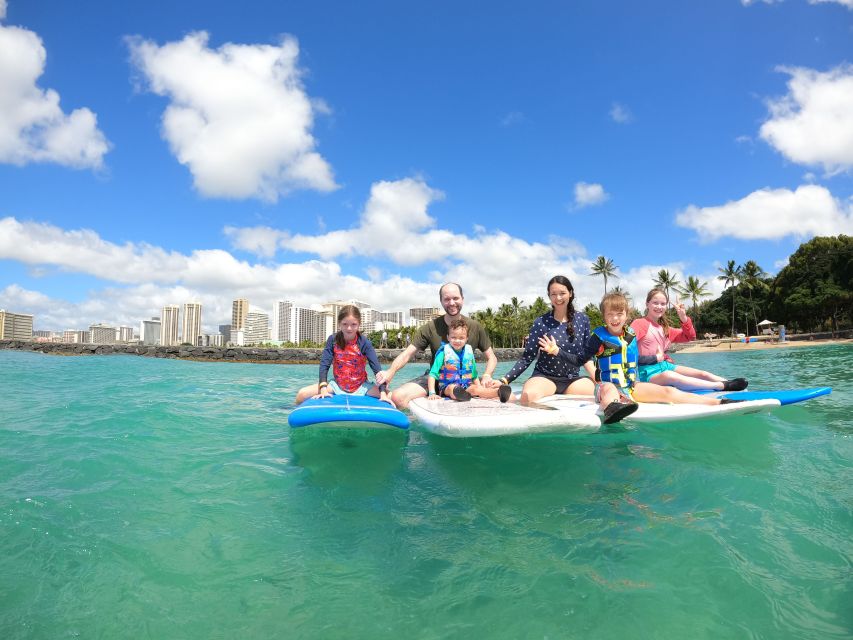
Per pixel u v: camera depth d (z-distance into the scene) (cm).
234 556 181
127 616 144
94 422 409
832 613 139
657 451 314
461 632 136
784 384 695
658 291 464
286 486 258
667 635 132
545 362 454
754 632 132
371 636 135
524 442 348
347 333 454
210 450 330
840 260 4253
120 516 215
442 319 485
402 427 378
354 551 185
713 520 203
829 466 272
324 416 376
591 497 236
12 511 216
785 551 175
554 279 444
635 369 412
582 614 142
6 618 142
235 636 135
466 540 193
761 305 5525
